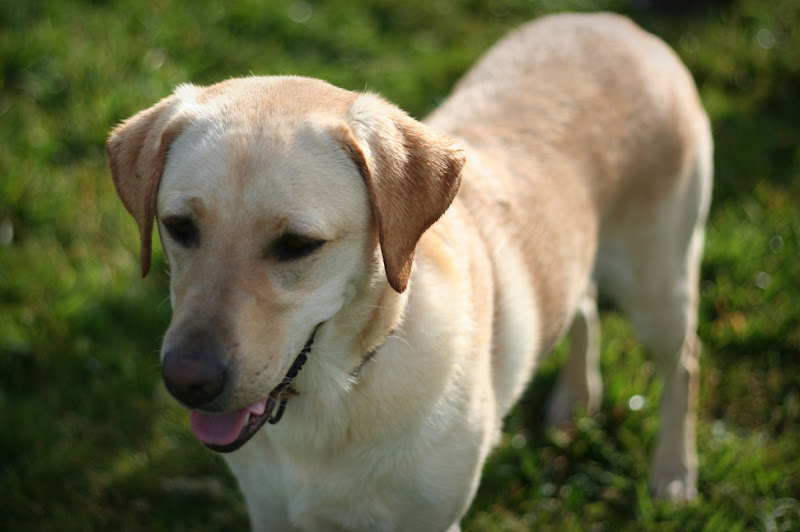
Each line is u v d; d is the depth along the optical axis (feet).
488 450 8.52
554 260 9.57
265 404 7.11
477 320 8.09
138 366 12.01
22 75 15.69
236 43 17.61
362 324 7.28
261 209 6.43
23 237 13.41
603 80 10.49
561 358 12.79
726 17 19.51
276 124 6.68
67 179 14.28
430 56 18.28
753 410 12.06
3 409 11.19
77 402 11.56
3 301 12.51
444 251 7.98
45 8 17.01
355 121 6.98
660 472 11.11
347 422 7.57
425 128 7.32
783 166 15.97
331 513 8.05
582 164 9.99
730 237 14.06
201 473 11.09
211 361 6.23
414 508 7.97
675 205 10.97
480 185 9.09
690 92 11.36
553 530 10.52
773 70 17.79
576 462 11.43
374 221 7.04
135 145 7.39
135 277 13.09
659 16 20.02
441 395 7.64
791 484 10.87
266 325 6.53
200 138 6.77
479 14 20.15
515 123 9.97
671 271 11.10
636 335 11.53
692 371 11.25
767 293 13.15
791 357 12.59
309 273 6.68
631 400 11.94
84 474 10.84
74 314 12.35
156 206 7.20
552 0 20.54
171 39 16.98
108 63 15.97
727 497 10.74
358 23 18.95
